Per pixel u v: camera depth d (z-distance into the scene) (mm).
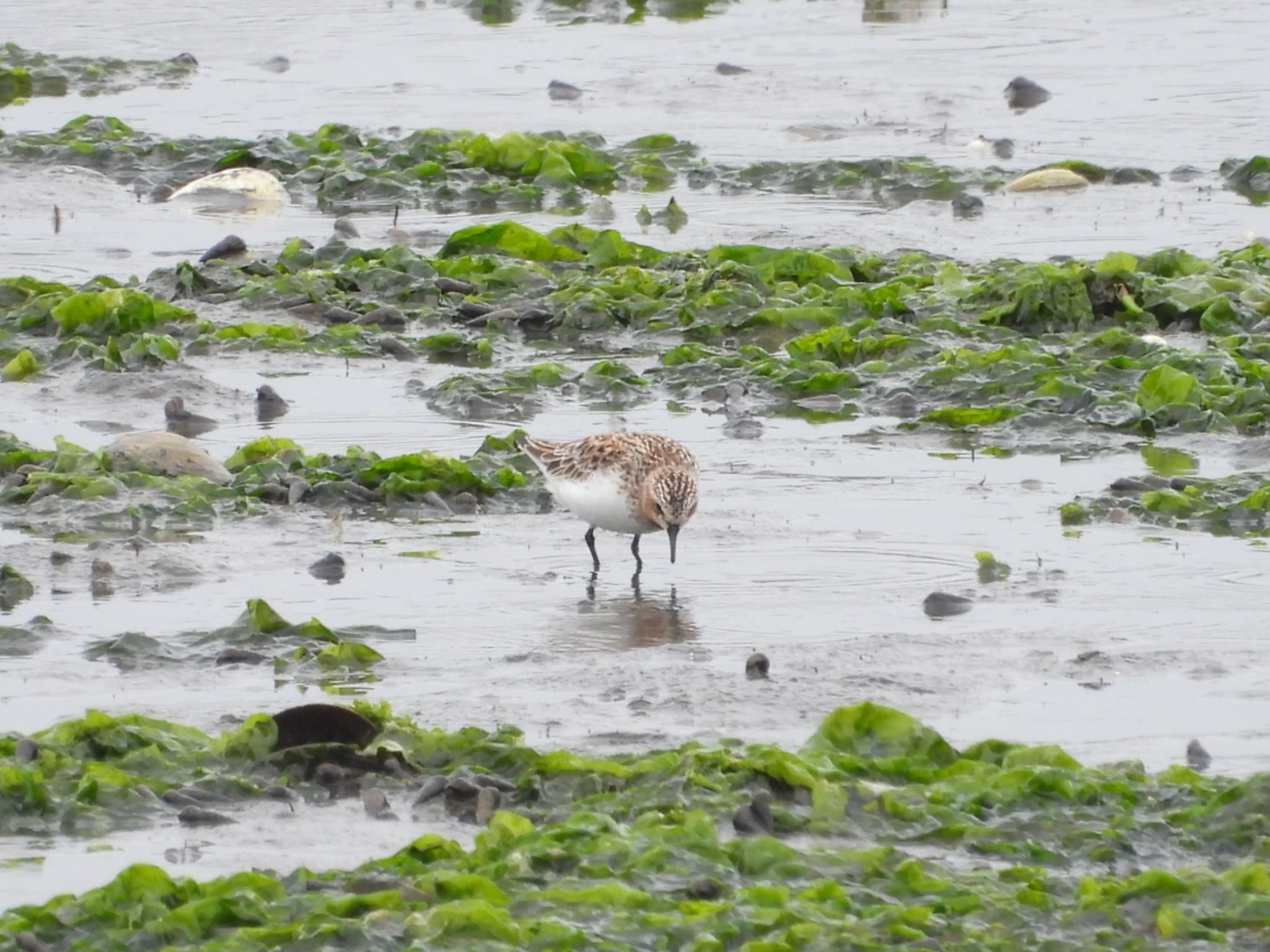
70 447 18500
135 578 15812
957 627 14664
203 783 11734
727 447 19328
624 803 11188
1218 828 10836
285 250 25938
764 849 10391
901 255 26172
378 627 14719
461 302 24391
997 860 10672
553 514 17609
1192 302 23219
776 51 39438
